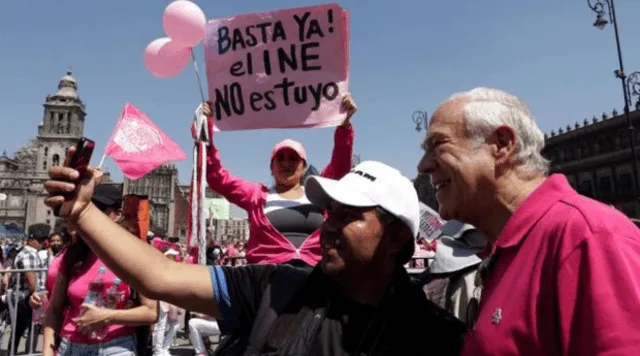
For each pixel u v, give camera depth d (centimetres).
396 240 168
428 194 3594
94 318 301
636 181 1869
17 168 12475
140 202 455
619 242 120
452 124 161
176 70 400
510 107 157
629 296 112
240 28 399
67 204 157
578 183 4594
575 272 123
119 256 162
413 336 161
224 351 169
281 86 386
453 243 300
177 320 808
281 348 152
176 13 372
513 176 156
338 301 162
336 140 383
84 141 156
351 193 160
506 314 135
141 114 352
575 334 121
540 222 139
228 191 390
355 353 151
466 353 146
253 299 170
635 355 107
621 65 1841
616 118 4247
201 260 345
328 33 385
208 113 389
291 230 371
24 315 805
